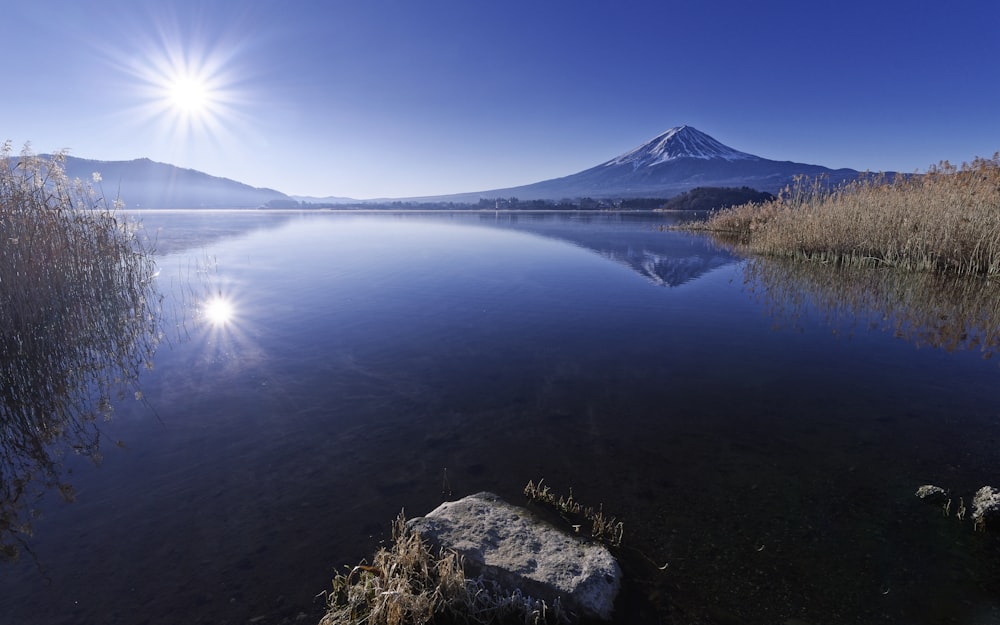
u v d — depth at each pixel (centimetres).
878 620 184
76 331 591
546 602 190
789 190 1573
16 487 283
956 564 211
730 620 185
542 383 438
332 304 772
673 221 3638
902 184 1224
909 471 288
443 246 1733
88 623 187
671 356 516
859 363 493
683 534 233
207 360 502
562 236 2172
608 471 291
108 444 331
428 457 309
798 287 912
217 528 242
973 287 858
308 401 400
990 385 429
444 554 208
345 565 215
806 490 269
